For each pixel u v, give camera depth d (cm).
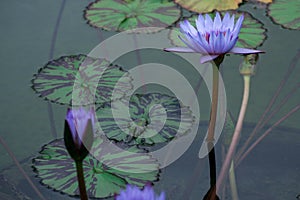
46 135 168
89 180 151
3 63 180
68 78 169
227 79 176
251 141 164
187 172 157
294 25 177
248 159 160
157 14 183
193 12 187
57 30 188
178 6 185
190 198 153
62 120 171
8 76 179
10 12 195
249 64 165
